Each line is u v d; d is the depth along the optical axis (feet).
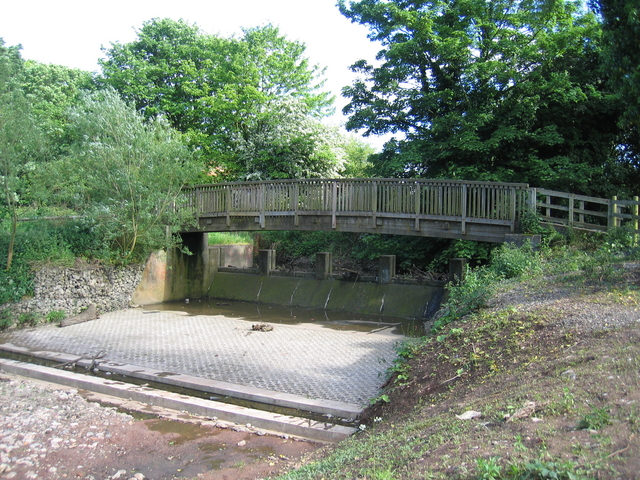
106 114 63.00
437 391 22.57
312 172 96.89
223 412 28.17
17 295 55.16
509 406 16.33
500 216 50.93
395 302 65.05
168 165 64.90
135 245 70.23
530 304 28.40
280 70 102.58
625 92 31.60
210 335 50.39
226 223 69.77
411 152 69.46
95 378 34.96
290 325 57.26
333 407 28.32
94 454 23.32
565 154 67.15
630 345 19.13
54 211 63.62
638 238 39.88
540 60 65.67
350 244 93.50
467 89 70.90
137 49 112.06
